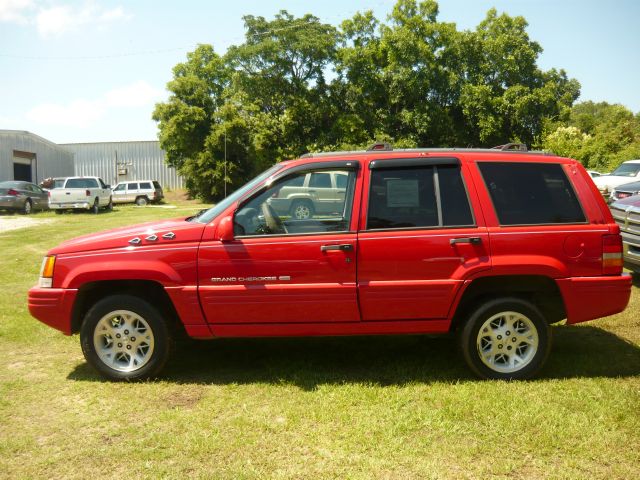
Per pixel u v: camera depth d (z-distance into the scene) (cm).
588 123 7581
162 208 3100
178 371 484
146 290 475
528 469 319
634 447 340
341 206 450
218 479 310
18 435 367
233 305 445
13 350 548
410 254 438
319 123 3988
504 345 448
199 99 4259
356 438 354
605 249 444
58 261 462
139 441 357
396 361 499
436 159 453
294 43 3784
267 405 408
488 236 438
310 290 440
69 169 4569
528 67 4275
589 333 570
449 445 345
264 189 455
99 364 461
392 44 3784
